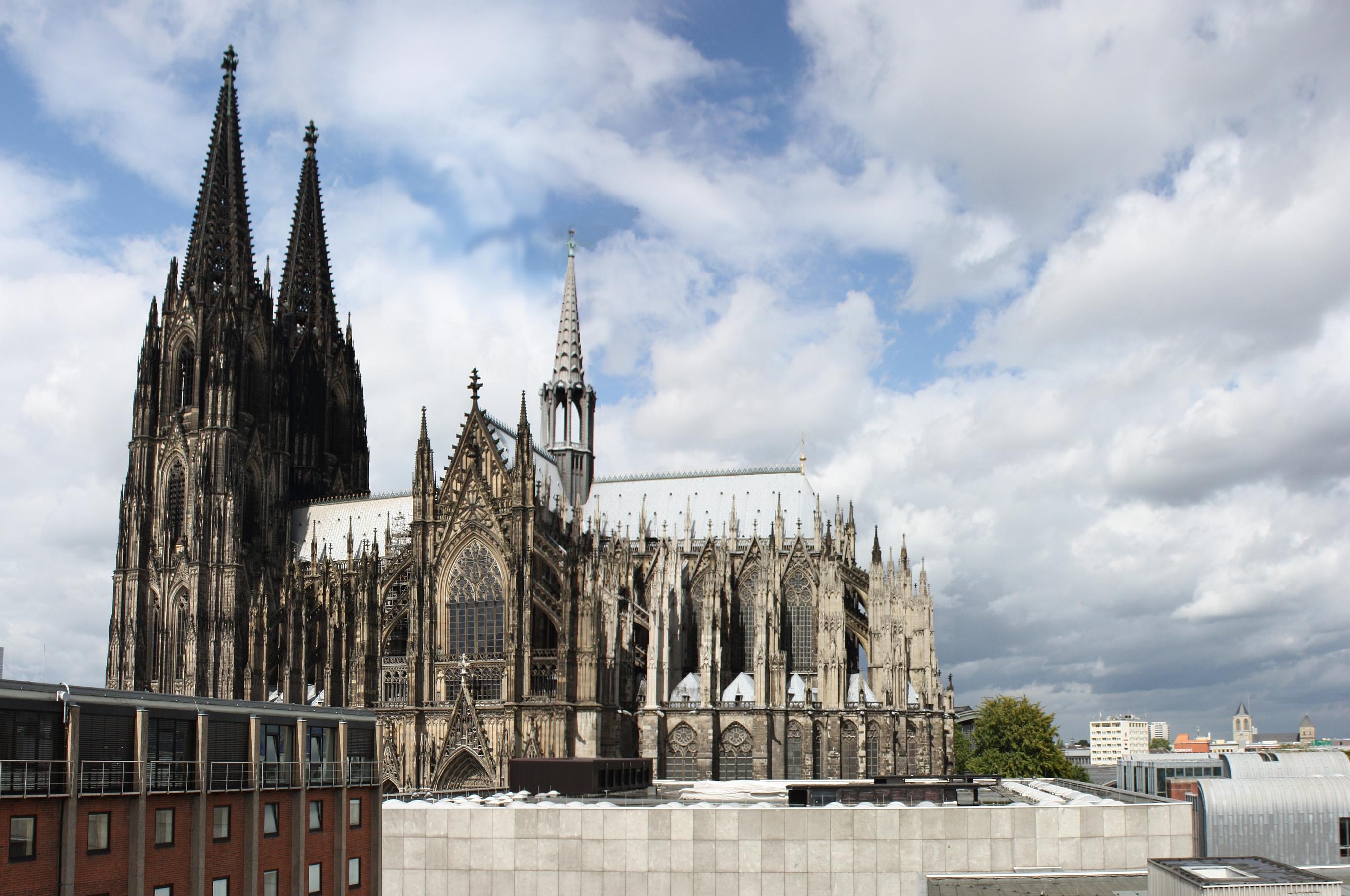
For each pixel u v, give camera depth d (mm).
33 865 55938
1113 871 81250
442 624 146125
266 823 71188
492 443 147750
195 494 172875
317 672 166375
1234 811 82500
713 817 81312
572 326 187375
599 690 137500
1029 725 174875
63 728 58469
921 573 168625
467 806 84812
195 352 177875
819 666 151500
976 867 81125
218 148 186000
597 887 81188
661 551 152875
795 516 173750
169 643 172375
